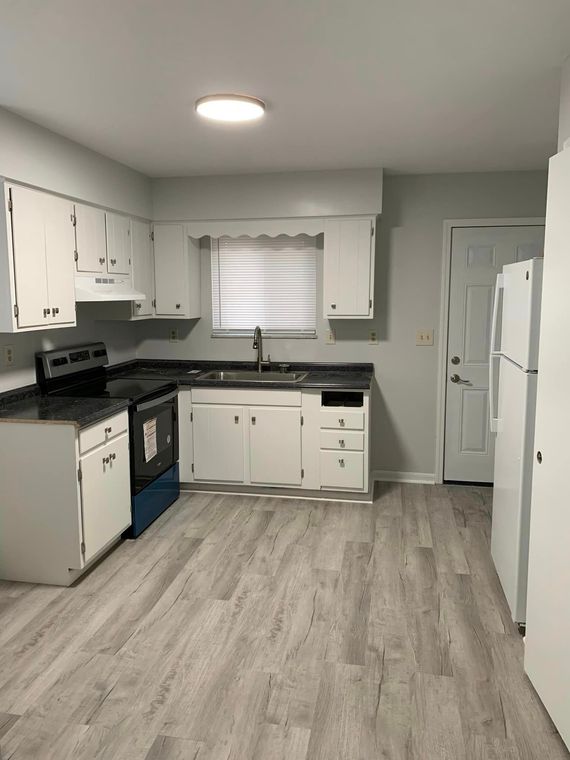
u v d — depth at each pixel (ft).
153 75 7.85
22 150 9.58
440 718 6.75
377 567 10.51
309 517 12.89
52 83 8.09
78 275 11.42
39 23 6.33
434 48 7.07
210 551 11.16
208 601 9.34
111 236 12.76
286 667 7.68
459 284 14.55
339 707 6.93
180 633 8.46
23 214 9.62
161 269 15.01
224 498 14.12
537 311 7.79
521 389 8.18
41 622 8.75
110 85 8.19
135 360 16.26
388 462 15.48
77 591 9.67
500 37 6.79
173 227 14.80
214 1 5.88
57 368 11.97
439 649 8.08
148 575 10.21
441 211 14.38
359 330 15.14
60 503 9.62
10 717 6.77
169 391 13.38
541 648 6.72
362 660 7.83
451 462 15.17
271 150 11.89
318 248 15.07
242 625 8.67
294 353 15.55
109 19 6.25
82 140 11.00
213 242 15.57
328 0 5.88
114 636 8.38
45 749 6.28
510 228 14.16
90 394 11.89
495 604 9.26
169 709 6.89
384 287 14.87
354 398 14.02
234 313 15.74
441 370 14.89
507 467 9.05
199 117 9.65
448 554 11.03
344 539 11.71
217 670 7.62
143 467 12.01
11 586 9.85
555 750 6.27
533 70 7.77
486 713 6.83
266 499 14.05
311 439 13.65
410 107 9.23
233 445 14.02
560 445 6.17
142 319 15.46
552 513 6.39
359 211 13.74
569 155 5.96
